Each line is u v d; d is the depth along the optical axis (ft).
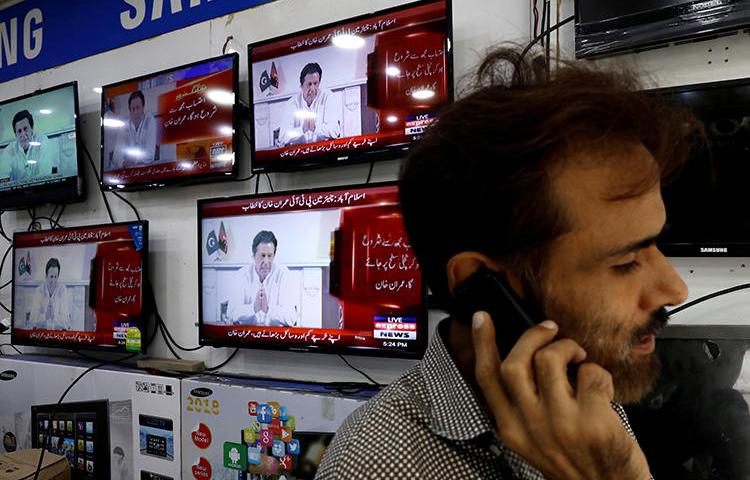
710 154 3.21
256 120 5.25
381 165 4.89
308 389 4.76
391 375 4.76
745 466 3.01
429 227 1.58
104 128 6.39
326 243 4.76
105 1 6.93
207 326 5.42
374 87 4.61
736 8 3.34
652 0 3.59
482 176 1.41
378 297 4.48
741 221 3.38
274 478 4.71
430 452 1.44
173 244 6.14
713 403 3.10
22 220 7.73
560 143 1.33
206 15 6.05
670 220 3.54
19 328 7.03
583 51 3.82
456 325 1.65
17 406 6.73
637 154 1.37
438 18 4.34
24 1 7.77
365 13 5.01
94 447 5.94
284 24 5.53
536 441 1.25
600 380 1.24
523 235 1.37
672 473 3.14
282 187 5.44
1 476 5.15
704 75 3.59
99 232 6.30
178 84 5.83
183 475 5.26
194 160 5.69
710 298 3.58
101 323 6.24
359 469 1.37
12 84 7.92
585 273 1.37
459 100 1.61
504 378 1.27
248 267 5.19
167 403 5.41
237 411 4.95
